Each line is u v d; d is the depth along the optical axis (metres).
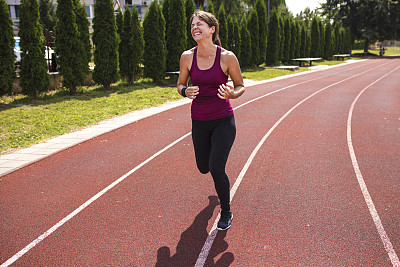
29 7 9.93
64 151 5.75
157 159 5.28
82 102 10.21
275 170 4.74
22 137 6.60
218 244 2.91
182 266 2.61
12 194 4.03
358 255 2.71
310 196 3.87
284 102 10.84
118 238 3.03
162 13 16.44
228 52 2.89
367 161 5.09
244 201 3.77
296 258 2.68
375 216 3.37
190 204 3.71
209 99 2.95
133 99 11.06
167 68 16.97
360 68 28.67
